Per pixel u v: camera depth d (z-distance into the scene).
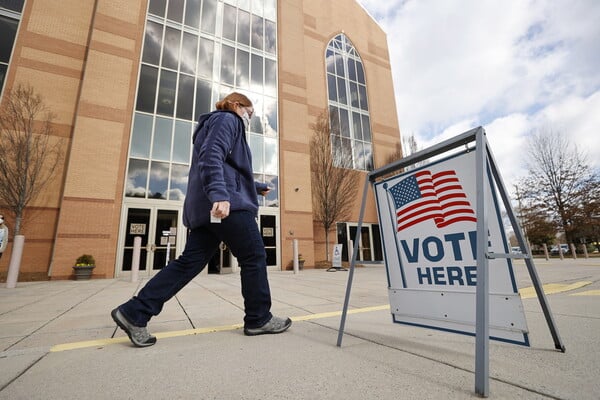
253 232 1.91
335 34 18.84
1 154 8.34
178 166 10.77
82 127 9.36
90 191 9.09
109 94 10.04
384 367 1.28
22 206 8.33
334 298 3.81
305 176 13.87
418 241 1.77
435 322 1.63
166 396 1.03
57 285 6.54
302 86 15.04
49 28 10.25
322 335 1.89
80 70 10.47
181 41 12.08
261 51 14.28
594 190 20.72
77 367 1.34
